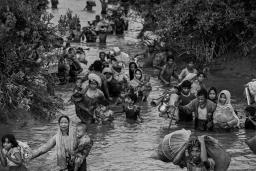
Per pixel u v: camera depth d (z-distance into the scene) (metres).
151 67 23.50
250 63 21.52
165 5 23.84
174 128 14.65
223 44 22.39
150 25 27.39
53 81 15.71
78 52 22.03
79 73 20.11
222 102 14.34
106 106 15.34
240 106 16.88
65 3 49.75
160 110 15.41
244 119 15.38
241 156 12.30
